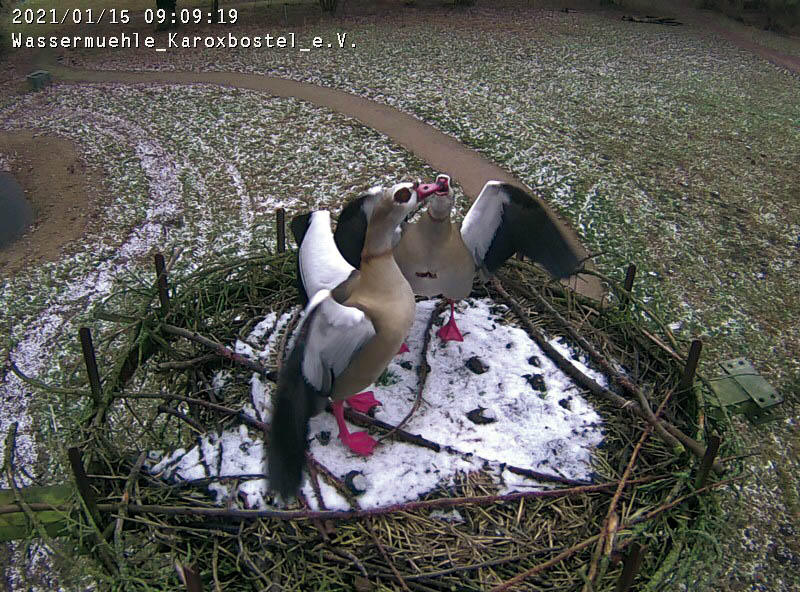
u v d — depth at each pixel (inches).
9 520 43.2
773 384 84.0
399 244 51.8
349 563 39.4
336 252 45.4
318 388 40.4
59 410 79.0
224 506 43.2
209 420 50.1
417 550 40.5
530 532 42.1
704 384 49.6
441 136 141.6
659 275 100.7
